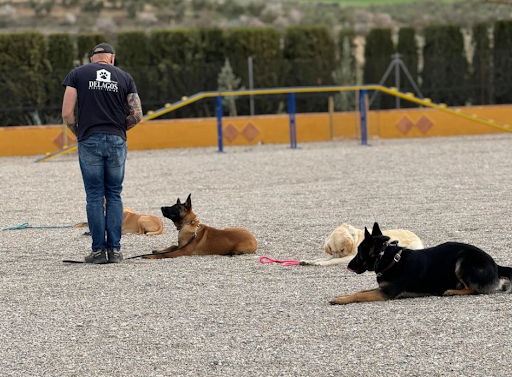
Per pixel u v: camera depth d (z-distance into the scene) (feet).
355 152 82.58
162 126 99.04
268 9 266.57
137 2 255.70
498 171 62.08
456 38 129.59
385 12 273.33
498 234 37.27
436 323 23.39
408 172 63.57
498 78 122.31
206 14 257.14
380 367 20.15
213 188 58.18
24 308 26.96
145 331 23.89
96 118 34.17
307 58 126.72
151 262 33.99
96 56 35.50
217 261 33.73
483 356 20.66
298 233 39.52
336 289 28.27
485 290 26.17
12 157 91.71
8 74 108.06
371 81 122.93
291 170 67.82
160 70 113.60
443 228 39.27
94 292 28.86
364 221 42.04
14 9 243.40
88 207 34.01
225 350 21.90
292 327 23.68
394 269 26.16
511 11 248.11
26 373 20.74
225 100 114.93
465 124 108.68
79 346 22.71
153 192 57.21
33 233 41.86
